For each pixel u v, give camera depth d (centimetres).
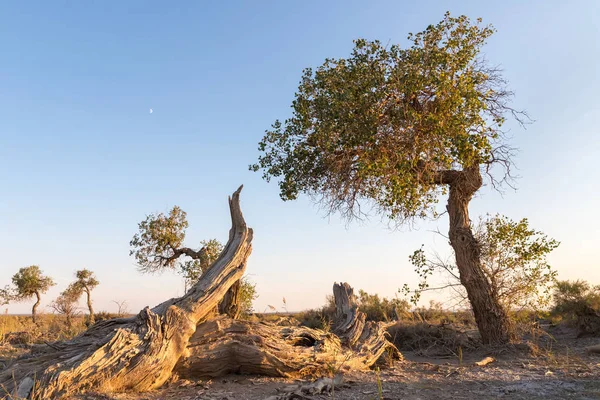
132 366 727
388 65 1205
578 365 985
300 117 1269
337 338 1028
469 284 1318
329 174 1305
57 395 649
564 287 1588
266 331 926
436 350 1371
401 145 1142
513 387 774
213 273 933
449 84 1112
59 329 1792
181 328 811
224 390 758
